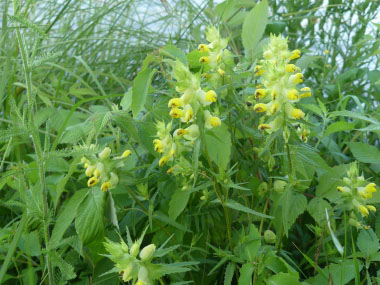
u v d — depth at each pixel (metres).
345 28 0.83
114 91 0.84
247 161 0.45
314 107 0.48
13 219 0.49
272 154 0.40
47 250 0.35
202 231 0.43
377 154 0.47
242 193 0.43
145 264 0.27
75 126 0.41
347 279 0.34
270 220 0.44
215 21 0.82
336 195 0.41
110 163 0.35
